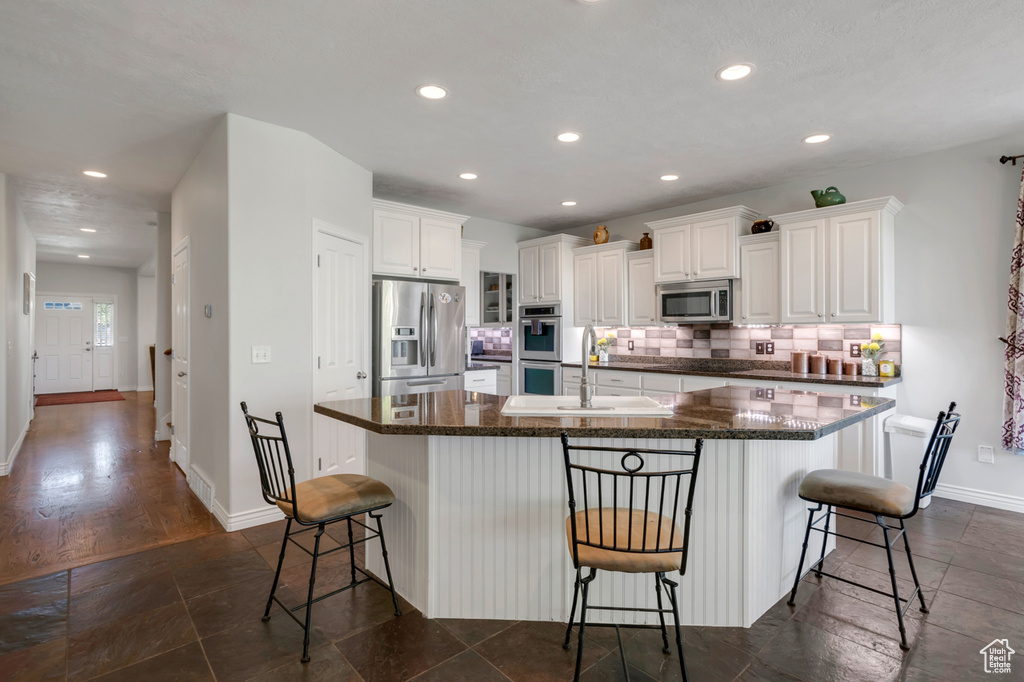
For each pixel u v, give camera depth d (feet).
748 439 6.32
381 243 14.08
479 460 6.88
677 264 15.88
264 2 6.48
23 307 17.90
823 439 8.71
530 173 13.60
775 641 6.47
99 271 32.45
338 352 12.05
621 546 5.25
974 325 11.60
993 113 9.93
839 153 12.14
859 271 12.36
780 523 7.43
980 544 9.38
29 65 7.96
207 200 11.05
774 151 12.00
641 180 14.24
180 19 6.81
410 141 11.29
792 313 13.39
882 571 8.32
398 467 7.49
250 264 10.09
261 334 10.27
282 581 8.02
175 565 8.55
